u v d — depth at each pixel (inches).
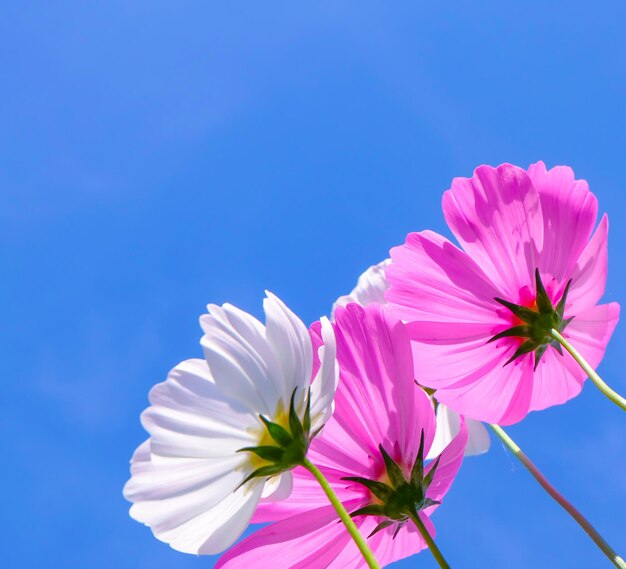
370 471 24.8
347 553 24.4
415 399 24.8
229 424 24.0
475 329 26.4
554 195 26.8
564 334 26.5
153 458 23.9
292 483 23.9
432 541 24.0
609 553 24.0
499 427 26.1
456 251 26.7
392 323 24.8
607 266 26.3
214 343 24.1
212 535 23.7
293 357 24.2
